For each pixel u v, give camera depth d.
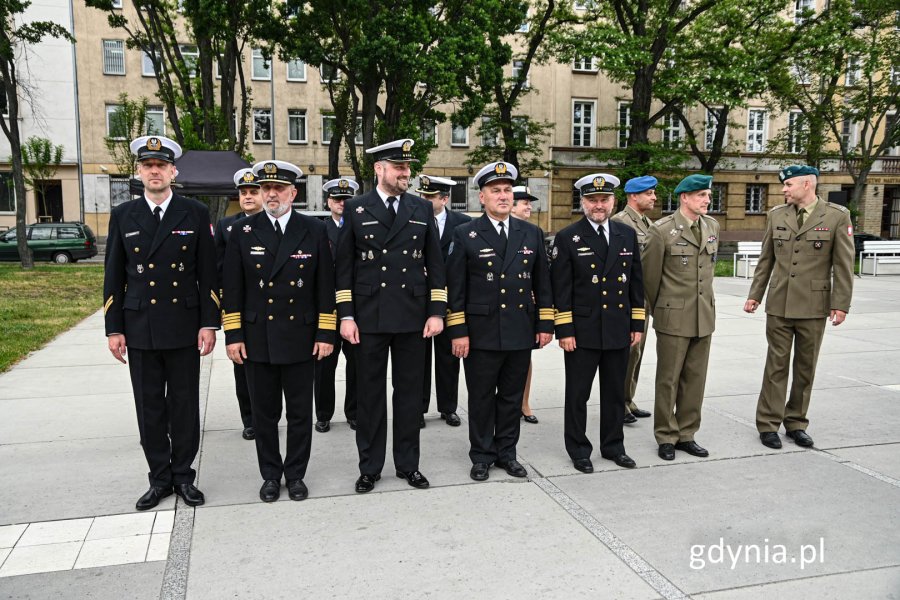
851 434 5.07
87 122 28.98
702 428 5.27
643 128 22.98
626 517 3.65
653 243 4.63
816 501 3.84
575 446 4.46
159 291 3.74
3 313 11.20
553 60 29.52
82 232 25.30
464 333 4.23
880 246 18.06
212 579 3.01
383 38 16.25
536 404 6.06
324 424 5.32
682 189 4.58
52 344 8.80
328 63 18.19
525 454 4.73
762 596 2.86
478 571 3.07
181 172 12.22
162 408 3.85
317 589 2.93
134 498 3.92
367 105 17.97
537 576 3.03
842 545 3.30
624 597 2.86
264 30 17.30
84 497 3.93
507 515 3.68
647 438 5.10
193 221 3.86
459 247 4.28
